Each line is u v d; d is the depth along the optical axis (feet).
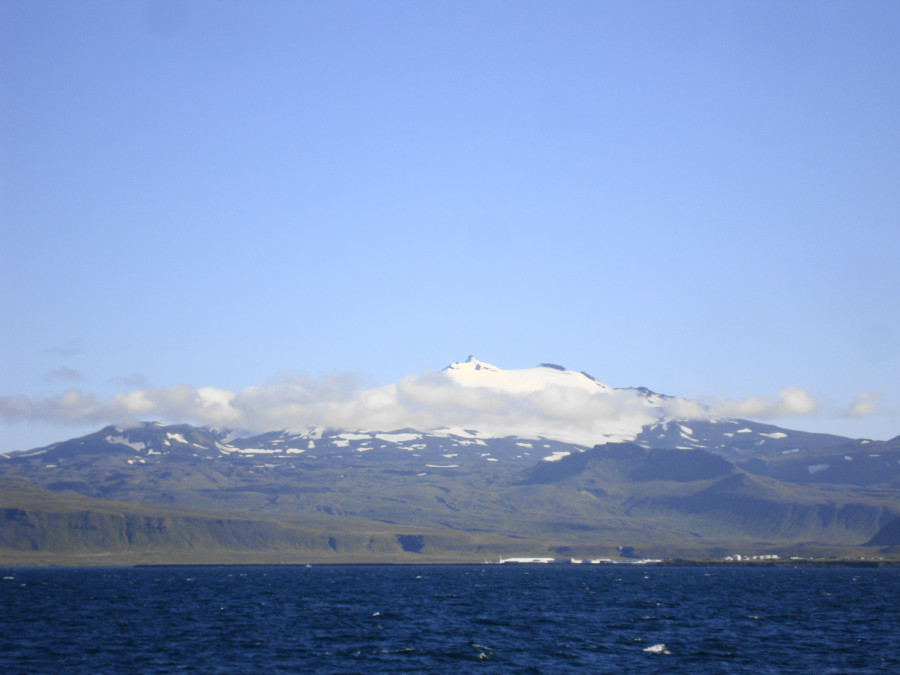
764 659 448.65
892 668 422.82
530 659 448.65
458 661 442.50
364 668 424.46
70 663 439.22
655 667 426.10
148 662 441.68
